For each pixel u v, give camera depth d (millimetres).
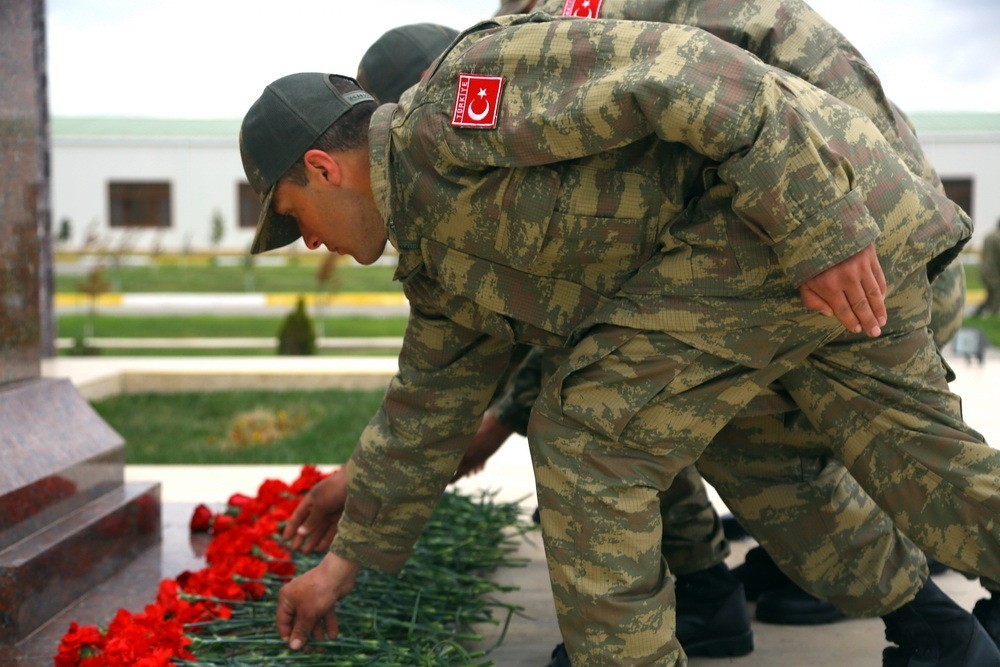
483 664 2268
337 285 16766
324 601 2270
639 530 1826
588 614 1821
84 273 28234
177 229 32406
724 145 1616
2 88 2979
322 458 6129
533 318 1943
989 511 1883
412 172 1882
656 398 1817
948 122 27875
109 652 2121
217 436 6840
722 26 1939
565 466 1848
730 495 2248
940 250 1861
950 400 1941
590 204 1811
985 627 2188
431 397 2215
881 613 2180
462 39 1878
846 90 1926
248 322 17328
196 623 2402
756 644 2508
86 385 7996
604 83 1663
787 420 2164
